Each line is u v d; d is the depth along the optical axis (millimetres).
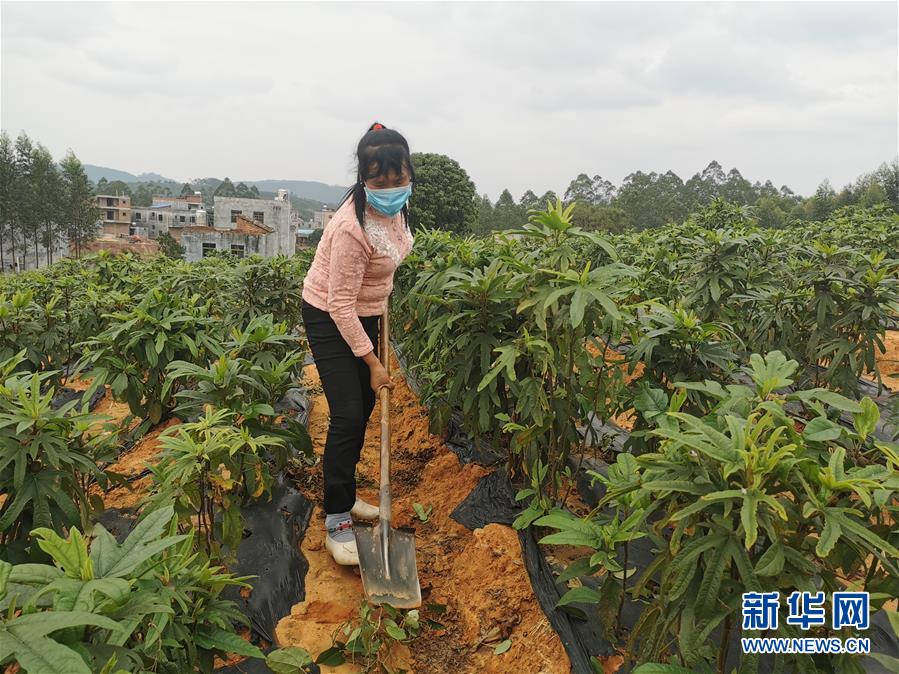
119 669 1414
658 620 1880
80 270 8508
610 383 3209
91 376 3951
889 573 1785
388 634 2588
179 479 2600
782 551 1605
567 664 2369
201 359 4414
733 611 1682
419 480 4117
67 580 1398
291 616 2805
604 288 2783
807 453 1763
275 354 4289
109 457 2770
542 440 3250
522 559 2908
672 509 1832
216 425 2824
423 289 4262
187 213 87312
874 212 13492
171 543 1557
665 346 3197
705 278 5199
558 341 2875
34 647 1165
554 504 3260
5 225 58375
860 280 4926
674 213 79625
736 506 1715
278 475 3863
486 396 3371
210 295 6980
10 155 57469
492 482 3688
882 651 2428
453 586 2996
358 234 2879
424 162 42094
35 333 5285
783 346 5211
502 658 2498
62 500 2393
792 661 1682
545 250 2992
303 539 3385
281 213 54219
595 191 116312
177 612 1938
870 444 2080
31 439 2348
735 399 1963
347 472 3139
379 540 2896
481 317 3375
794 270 5953
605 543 2285
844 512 1609
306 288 3188
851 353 4730
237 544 2697
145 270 8469
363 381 3367
